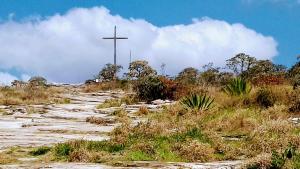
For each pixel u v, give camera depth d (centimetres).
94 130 1794
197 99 2105
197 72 4169
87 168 1057
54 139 1560
